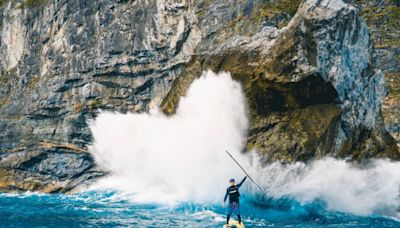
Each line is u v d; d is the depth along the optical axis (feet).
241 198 82.48
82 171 108.78
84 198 98.12
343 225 71.00
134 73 110.63
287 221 73.00
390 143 90.02
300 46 81.00
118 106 109.70
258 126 84.12
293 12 102.78
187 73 94.73
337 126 83.56
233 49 89.35
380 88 91.04
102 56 112.27
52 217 74.54
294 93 81.76
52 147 111.04
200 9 107.96
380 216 79.77
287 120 83.41
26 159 111.55
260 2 102.68
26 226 67.46
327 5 83.92
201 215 75.92
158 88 109.09
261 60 84.53
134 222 70.23
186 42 108.27
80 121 111.04
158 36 109.50
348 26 85.25
